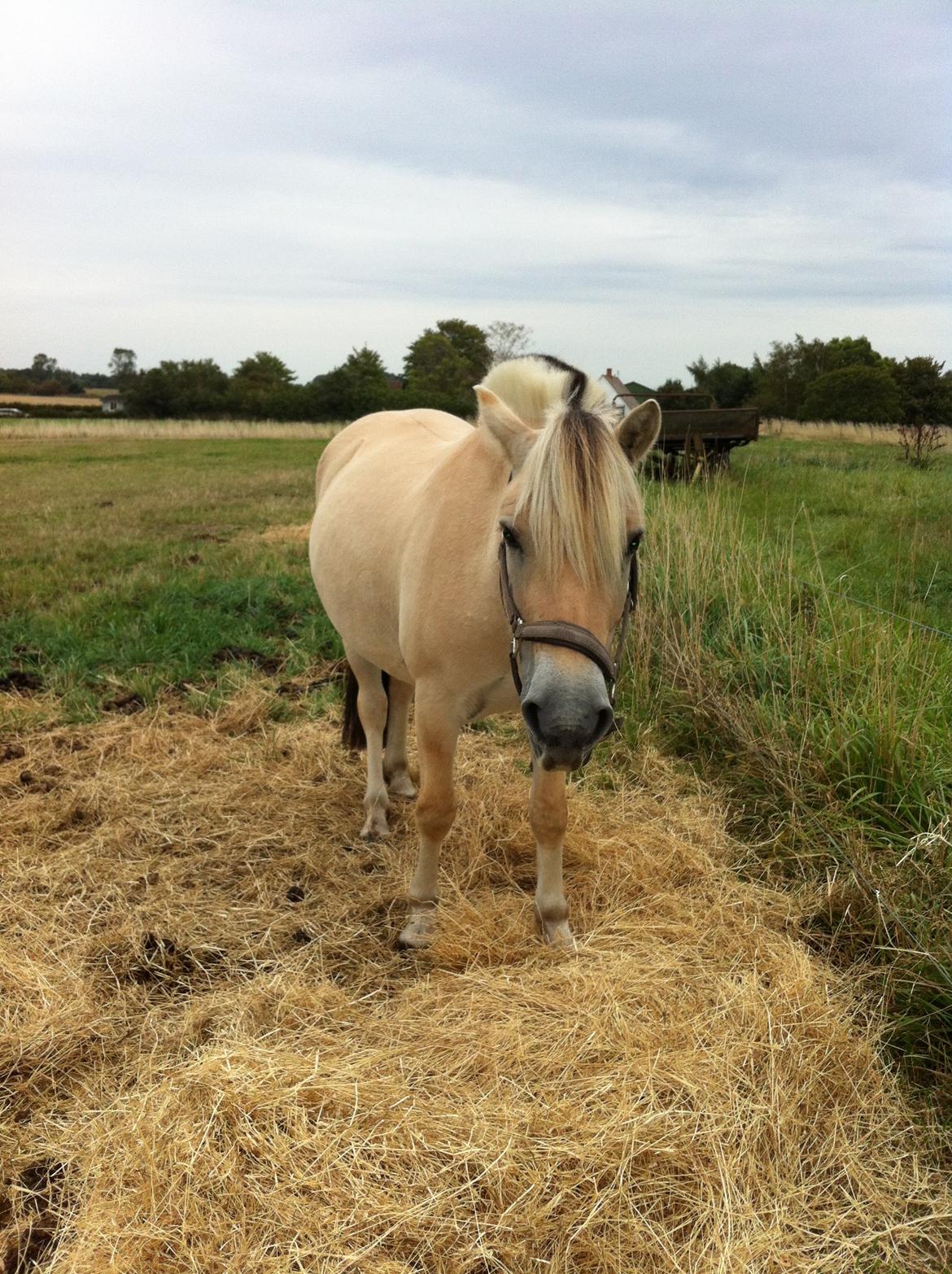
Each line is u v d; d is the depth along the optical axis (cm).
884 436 2778
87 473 1914
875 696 363
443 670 253
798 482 1056
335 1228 168
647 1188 179
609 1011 222
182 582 690
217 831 344
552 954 259
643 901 286
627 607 223
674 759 402
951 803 313
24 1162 198
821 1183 187
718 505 600
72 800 363
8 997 247
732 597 497
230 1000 244
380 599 301
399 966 269
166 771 394
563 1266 166
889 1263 173
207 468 2061
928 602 549
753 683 431
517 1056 208
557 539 195
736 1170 181
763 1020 220
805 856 310
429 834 275
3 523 1063
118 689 496
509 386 242
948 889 269
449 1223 169
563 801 261
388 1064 210
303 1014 237
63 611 620
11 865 316
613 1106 193
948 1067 226
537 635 196
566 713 189
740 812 352
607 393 243
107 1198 181
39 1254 179
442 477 264
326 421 5075
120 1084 220
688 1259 167
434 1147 182
